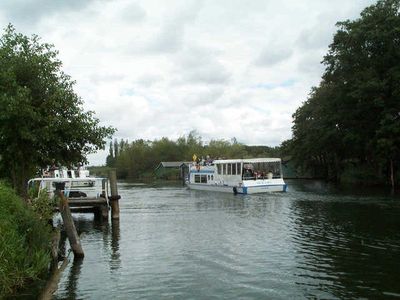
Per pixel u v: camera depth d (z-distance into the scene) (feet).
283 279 48.01
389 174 191.62
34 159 78.84
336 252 59.88
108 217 93.35
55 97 75.20
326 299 41.68
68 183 105.09
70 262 57.06
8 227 45.24
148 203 134.31
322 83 248.32
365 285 45.62
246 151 409.69
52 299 42.37
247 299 41.96
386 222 83.66
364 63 183.32
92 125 80.07
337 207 109.29
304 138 262.67
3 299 41.65
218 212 106.63
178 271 51.93
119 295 43.70
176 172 367.04
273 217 94.53
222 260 56.70
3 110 69.36
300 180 266.77
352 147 205.57
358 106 180.34
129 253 61.98
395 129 166.50
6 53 74.08
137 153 456.04
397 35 170.91
